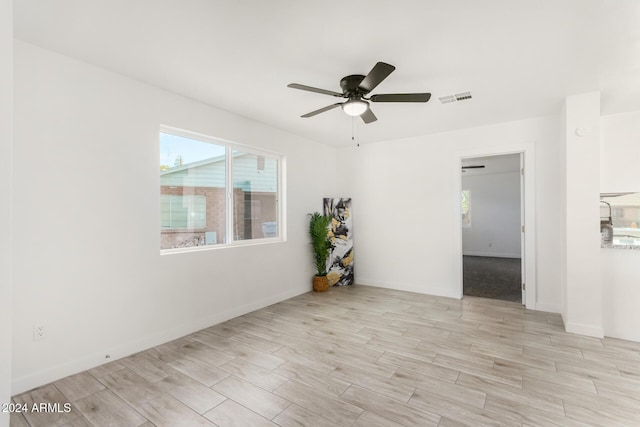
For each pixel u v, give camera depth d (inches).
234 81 116.4
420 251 197.8
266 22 80.5
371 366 102.7
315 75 111.3
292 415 78.2
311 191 208.1
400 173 205.0
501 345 118.5
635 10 74.5
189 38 88.2
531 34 85.6
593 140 126.9
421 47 92.7
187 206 138.0
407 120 164.6
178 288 128.5
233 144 157.0
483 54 96.5
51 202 94.4
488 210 363.6
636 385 90.7
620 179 142.4
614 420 75.4
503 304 171.8
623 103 134.4
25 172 89.6
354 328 136.8
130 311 112.9
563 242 143.8
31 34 85.7
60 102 96.4
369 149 217.5
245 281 158.9
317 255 203.2
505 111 150.8
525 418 76.4
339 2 72.6
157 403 83.4
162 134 128.6
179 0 71.7
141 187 116.8
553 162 156.6
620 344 119.8
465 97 132.1
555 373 97.7
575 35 85.7
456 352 112.7
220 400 84.7
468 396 85.7
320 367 102.3
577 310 130.3
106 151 107.0
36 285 91.4
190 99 133.7
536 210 161.2
